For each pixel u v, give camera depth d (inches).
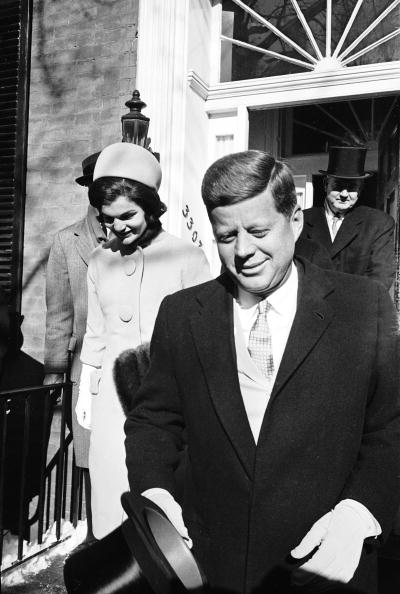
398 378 54.1
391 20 152.9
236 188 49.4
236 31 167.3
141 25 155.3
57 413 161.6
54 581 120.0
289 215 52.2
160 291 95.7
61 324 132.6
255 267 51.8
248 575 50.9
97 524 97.0
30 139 171.0
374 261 141.4
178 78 153.2
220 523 53.3
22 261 170.7
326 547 46.9
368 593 51.9
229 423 52.8
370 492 50.8
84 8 165.2
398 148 166.1
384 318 54.4
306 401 51.4
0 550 120.0
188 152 155.4
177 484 61.1
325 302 53.9
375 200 206.8
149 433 59.2
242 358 54.4
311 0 159.6
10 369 168.4
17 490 163.5
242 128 160.4
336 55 154.7
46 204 168.9
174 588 44.0
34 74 170.9
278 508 50.8
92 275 103.5
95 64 163.6
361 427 52.7
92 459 98.3
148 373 61.6
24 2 170.9
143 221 94.3
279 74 163.2
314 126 207.6
